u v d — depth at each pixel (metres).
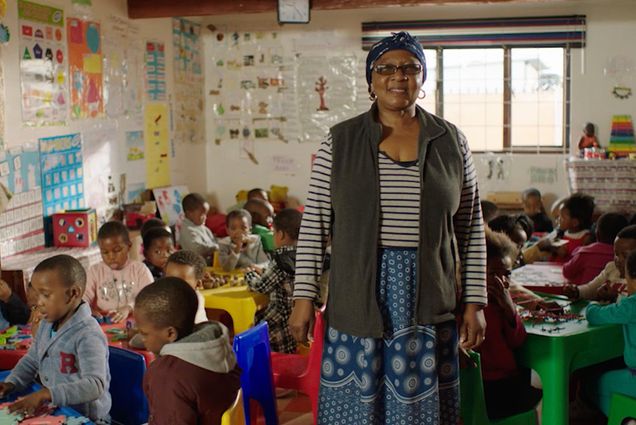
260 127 7.74
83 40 5.59
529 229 4.95
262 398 2.74
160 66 6.84
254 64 7.67
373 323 2.02
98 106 5.82
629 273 2.94
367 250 2.02
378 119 2.12
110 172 6.03
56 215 5.14
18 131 4.85
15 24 4.80
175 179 7.18
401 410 2.04
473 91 7.38
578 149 7.20
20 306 3.47
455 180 2.07
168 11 6.21
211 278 4.36
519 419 2.81
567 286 3.50
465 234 2.20
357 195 2.03
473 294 2.17
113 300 3.63
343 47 7.45
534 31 7.14
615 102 7.09
